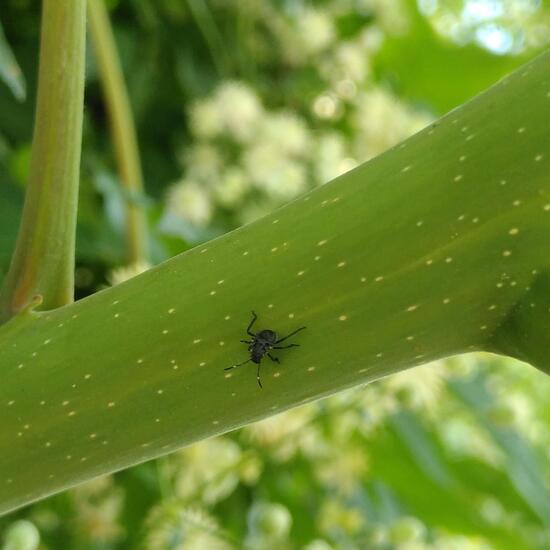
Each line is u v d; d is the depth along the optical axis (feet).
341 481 1.06
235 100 1.19
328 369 0.38
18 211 0.98
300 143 1.21
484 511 1.30
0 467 0.40
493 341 0.38
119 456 0.40
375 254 0.37
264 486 1.06
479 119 0.37
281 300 0.38
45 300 0.43
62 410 0.40
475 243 0.37
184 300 0.39
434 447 1.15
